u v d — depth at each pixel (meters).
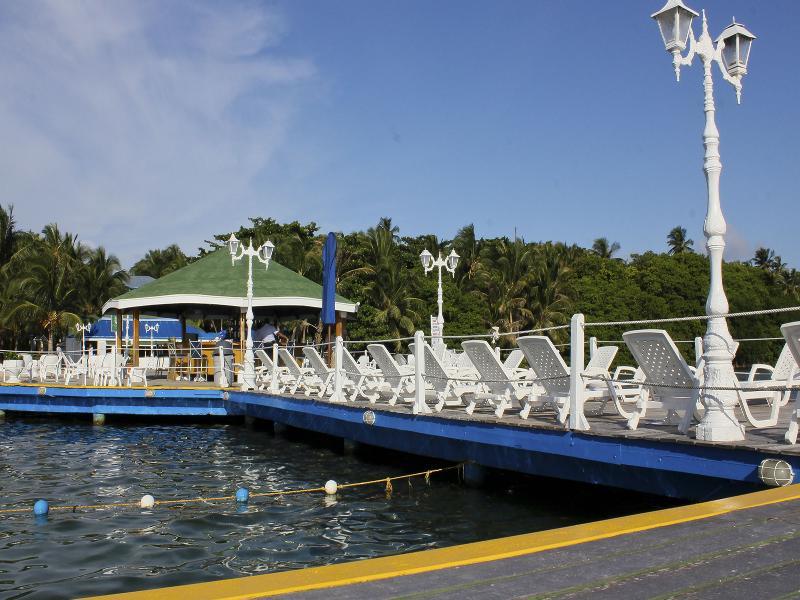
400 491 10.41
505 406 9.48
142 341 33.25
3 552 7.48
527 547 3.40
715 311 6.71
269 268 27.05
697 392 7.09
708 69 7.04
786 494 4.59
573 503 9.48
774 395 7.59
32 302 47.44
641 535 3.64
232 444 15.57
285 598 2.71
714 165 6.89
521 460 9.08
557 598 2.77
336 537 8.04
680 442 6.69
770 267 81.81
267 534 8.21
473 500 9.70
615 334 49.28
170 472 12.21
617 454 7.30
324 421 14.17
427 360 10.96
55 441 16.30
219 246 55.69
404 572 3.04
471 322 46.56
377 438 12.28
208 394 19.30
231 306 25.61
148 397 19.56
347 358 13.60
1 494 10.45
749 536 3.62
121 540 7.96
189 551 7.52
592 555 3.30
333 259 20.36
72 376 26.02
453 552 3.32
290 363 16.23
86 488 10.90
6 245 52.34
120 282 53.16
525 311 49.34
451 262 20.20
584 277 54.94
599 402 11.57
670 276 52.00
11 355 43.28
